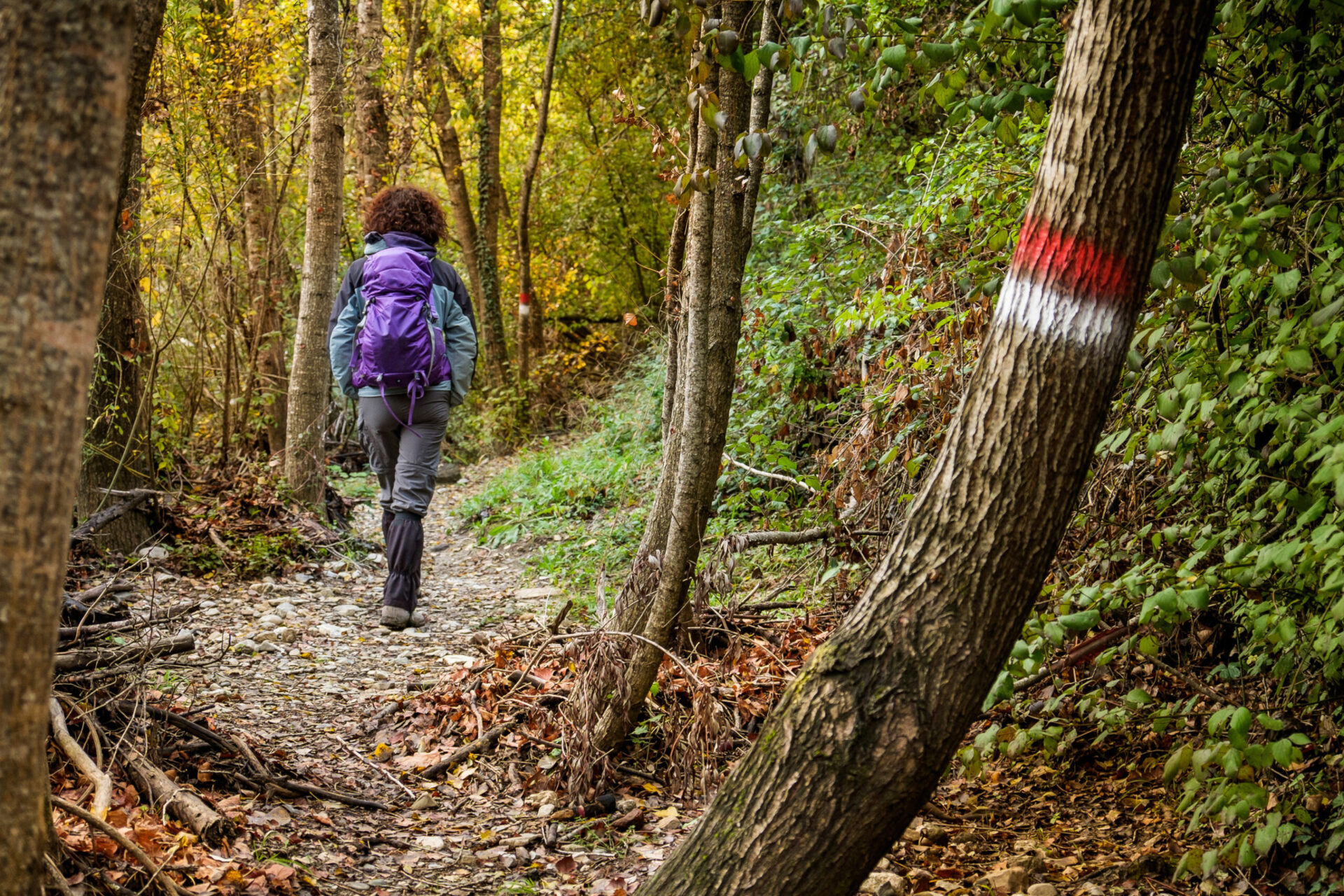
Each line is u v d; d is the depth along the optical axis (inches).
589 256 722.8
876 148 334.0
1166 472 134.0
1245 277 97.3
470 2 608.4
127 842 93.0
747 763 77.6
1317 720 115.0
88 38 49.6
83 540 215.5
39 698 52.3
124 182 139.8
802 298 255.3
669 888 76.2
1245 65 117.5
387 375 212.8
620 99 150.1
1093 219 73.0
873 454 178.7
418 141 580.1
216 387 365.7
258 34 344.2
